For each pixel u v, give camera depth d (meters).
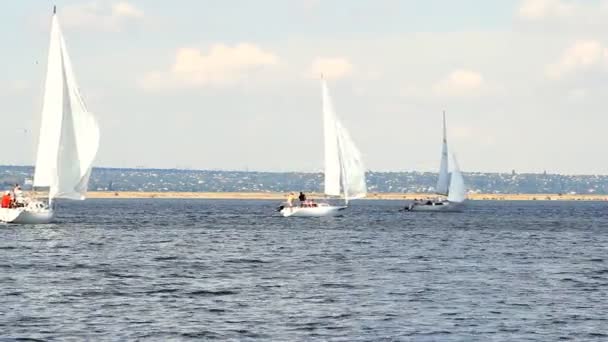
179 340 105.75
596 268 184.00
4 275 160.62
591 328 114.56
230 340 106.00
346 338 107.56
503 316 121.94
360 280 158.38
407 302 132.75
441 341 106.38
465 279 161.25
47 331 109.31
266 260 195.12
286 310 124.88
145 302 130.75
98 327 112.00
